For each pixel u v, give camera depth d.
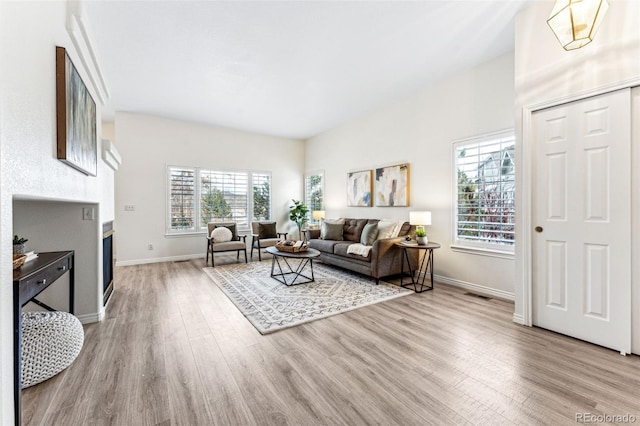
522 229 2.56
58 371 1.76
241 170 6.41
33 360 1.65
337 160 6.09
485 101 3.44
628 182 2.02
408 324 2.56
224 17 2.54
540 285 2.48
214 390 1.63
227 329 2.46
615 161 2.07
